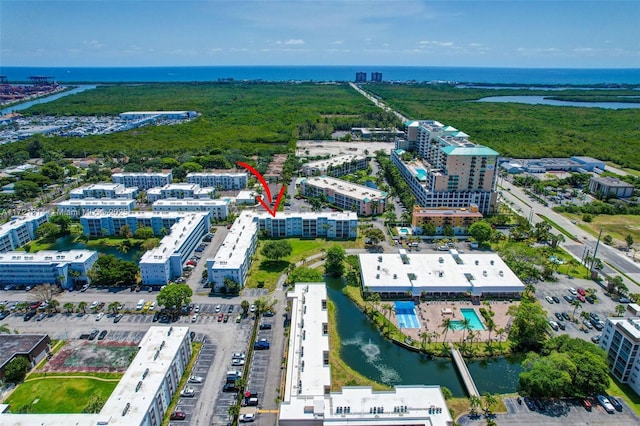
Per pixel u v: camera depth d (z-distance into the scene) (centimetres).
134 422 13488
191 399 16100
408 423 13588
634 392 16350
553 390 15438
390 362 18438
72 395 16162
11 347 17975
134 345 19112
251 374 17300
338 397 14538
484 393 16600
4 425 13412
